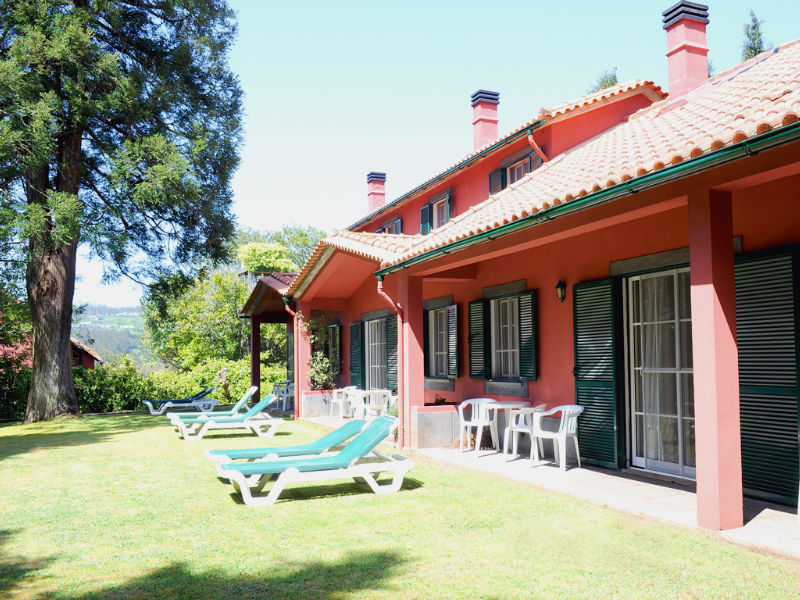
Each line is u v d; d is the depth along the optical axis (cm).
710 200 532
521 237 779
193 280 2105
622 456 842
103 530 590
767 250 641
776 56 887
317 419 1585
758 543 499
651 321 821
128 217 1831
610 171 650
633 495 692
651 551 503
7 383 1938
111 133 1883
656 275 813
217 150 1912
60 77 1622
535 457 923
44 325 1795
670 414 792
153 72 1838
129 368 2173
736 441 543
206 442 1242
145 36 1891
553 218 681
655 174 539
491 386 1128
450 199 1548
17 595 427
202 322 2898
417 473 860
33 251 1644
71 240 1772
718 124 585
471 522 602
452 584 441
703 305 539
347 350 1784
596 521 597
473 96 1655
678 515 599
